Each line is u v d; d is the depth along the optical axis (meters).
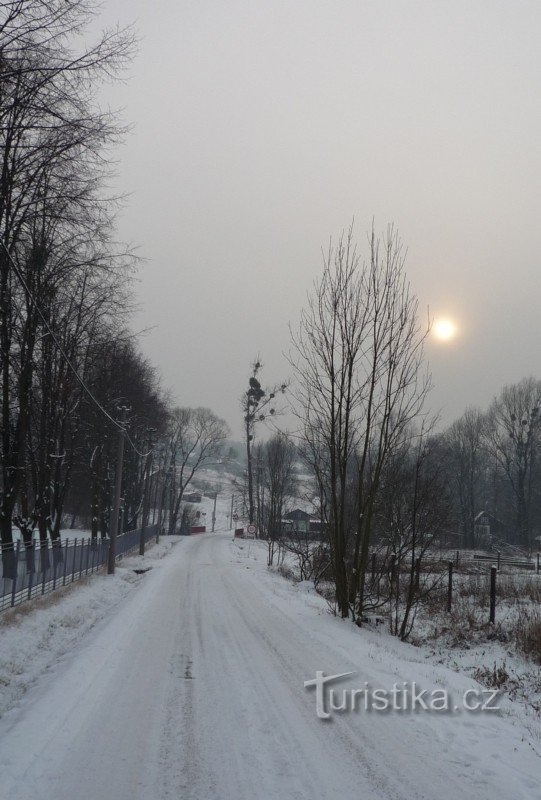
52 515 27.42
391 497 17.83
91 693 7.75
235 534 76.25
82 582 21.34
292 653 10.41
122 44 9.93
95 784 5.06
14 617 12.73
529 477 65.00
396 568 17.69
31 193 13.59
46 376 23.42
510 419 63.12
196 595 19.56
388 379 15.43
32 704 7.25
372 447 16.25
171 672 9.01
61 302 20.80
